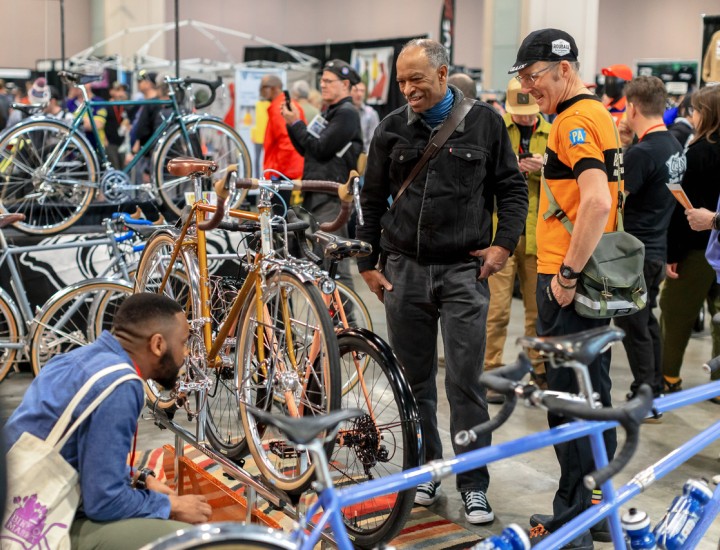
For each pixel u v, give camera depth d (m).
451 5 9.30
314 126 5.17
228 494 2.92
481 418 3.11
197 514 2.41
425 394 3.22
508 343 6.05
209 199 3.23
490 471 3.77
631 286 2.77
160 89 6.48
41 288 4.93
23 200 5.22
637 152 4.12
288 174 6.39
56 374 2.26
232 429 3.53
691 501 2.17
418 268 3.10
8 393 4.63
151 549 1.61
